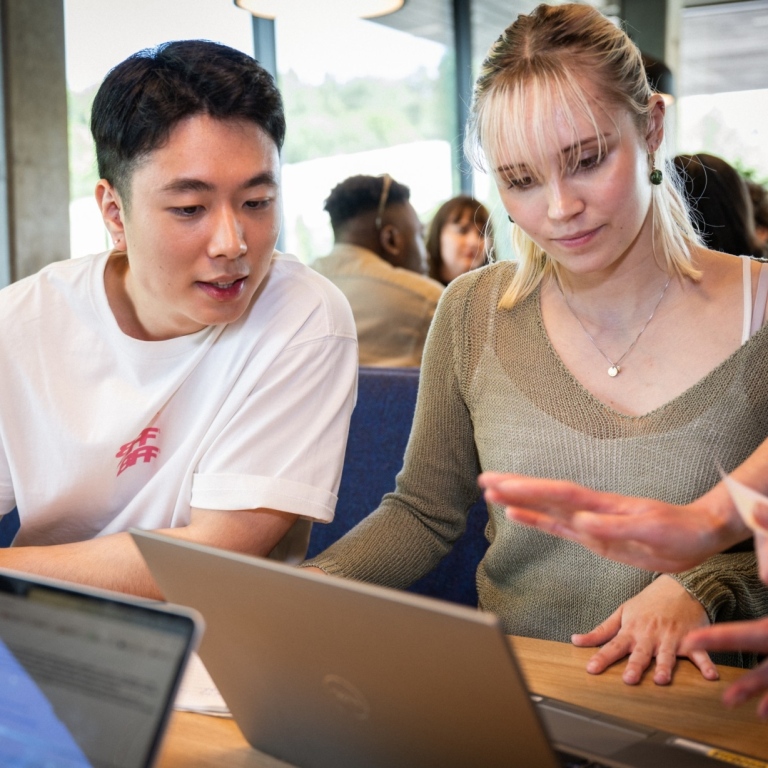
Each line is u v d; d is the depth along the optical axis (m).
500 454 1.36
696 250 1.33
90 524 1.38
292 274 1.35
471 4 6.44
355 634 0.68
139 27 5.17
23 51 4.88
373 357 3.05
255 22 5.58
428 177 6.23
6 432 1.33
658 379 1.29
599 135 1.10
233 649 0.79
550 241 1.17
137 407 1.31
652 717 0.93
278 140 1.17
